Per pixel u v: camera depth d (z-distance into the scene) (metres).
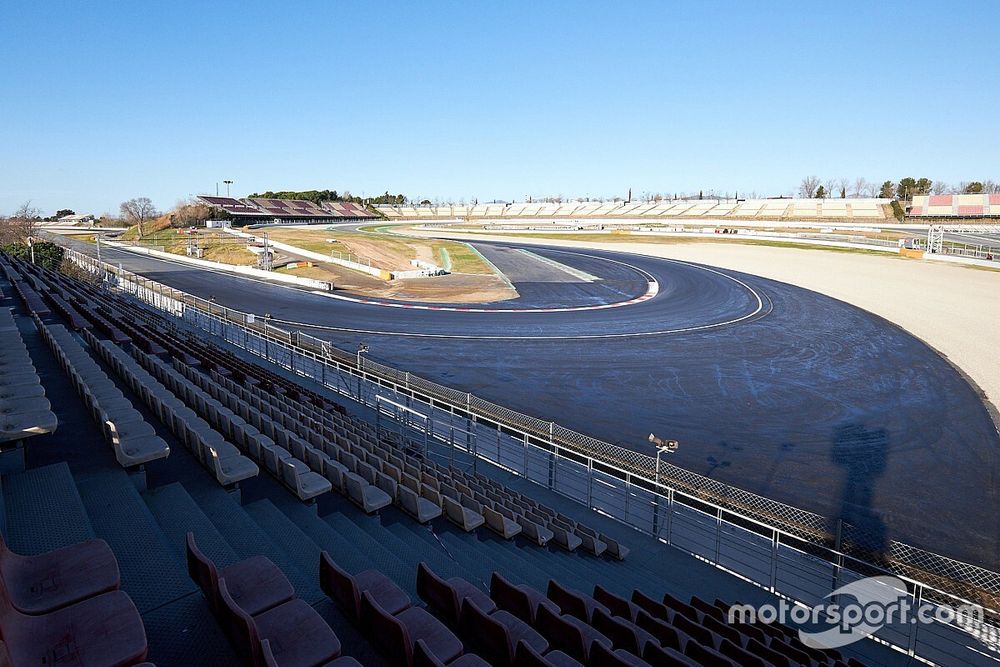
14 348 12.62
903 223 101.19
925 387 22.16
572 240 92.88
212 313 34.41
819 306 39.66
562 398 20.95
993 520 12.60
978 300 39.47
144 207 99.38
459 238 100.56
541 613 5.33
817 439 17.09
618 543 10.49
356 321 35.47
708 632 6.39
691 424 18.33
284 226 107.12
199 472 8.00
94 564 4.03
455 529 9.26
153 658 3.89
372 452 11.96
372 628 4.43
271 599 4.37
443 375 23.89
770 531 11.78
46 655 3.26
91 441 8.00
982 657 7.84
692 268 60.12
